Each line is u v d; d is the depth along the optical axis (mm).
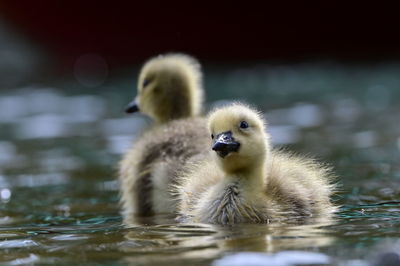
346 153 15648
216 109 11242
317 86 27828
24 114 23797
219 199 9898
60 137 19578
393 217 9391
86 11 35844
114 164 15820
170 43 35438
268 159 10672
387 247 7258
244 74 32250
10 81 32188
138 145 12289
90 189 13602
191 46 35312
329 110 22203
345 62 34438
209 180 10516
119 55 35844
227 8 34906
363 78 29422
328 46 35156
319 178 11047
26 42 35906
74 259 7715
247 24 35000
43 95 28094
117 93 27922
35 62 34969
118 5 35562
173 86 14281
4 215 11398
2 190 13695
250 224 9391
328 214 9875
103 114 23156
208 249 7801
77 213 11469
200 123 12336
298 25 34969
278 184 10250
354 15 34656
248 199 9820
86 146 18109
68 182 14250
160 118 14461
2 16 36094
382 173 13414
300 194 10180
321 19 34812
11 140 19453
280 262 7043
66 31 36094
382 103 23094
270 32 35031
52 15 35938
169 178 11234
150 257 7578
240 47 35219
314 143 17031
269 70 33062
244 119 10133
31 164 16234
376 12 34562
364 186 12195
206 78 31516
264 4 34812
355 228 8664
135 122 21344
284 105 23500
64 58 35938
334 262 7004
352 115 21078
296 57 35188
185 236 8711
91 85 30641
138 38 35625
